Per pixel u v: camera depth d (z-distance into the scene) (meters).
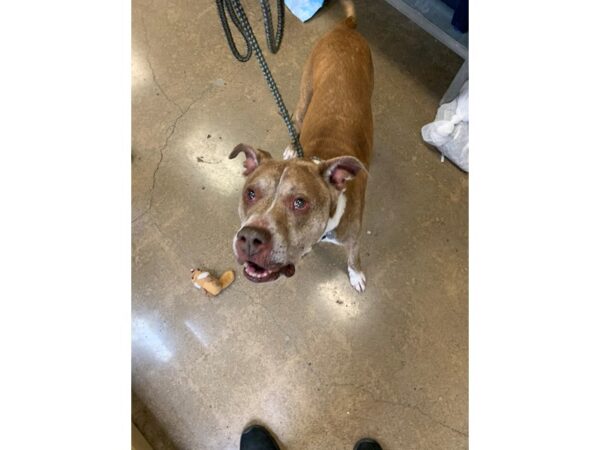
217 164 4.13
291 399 3.50
